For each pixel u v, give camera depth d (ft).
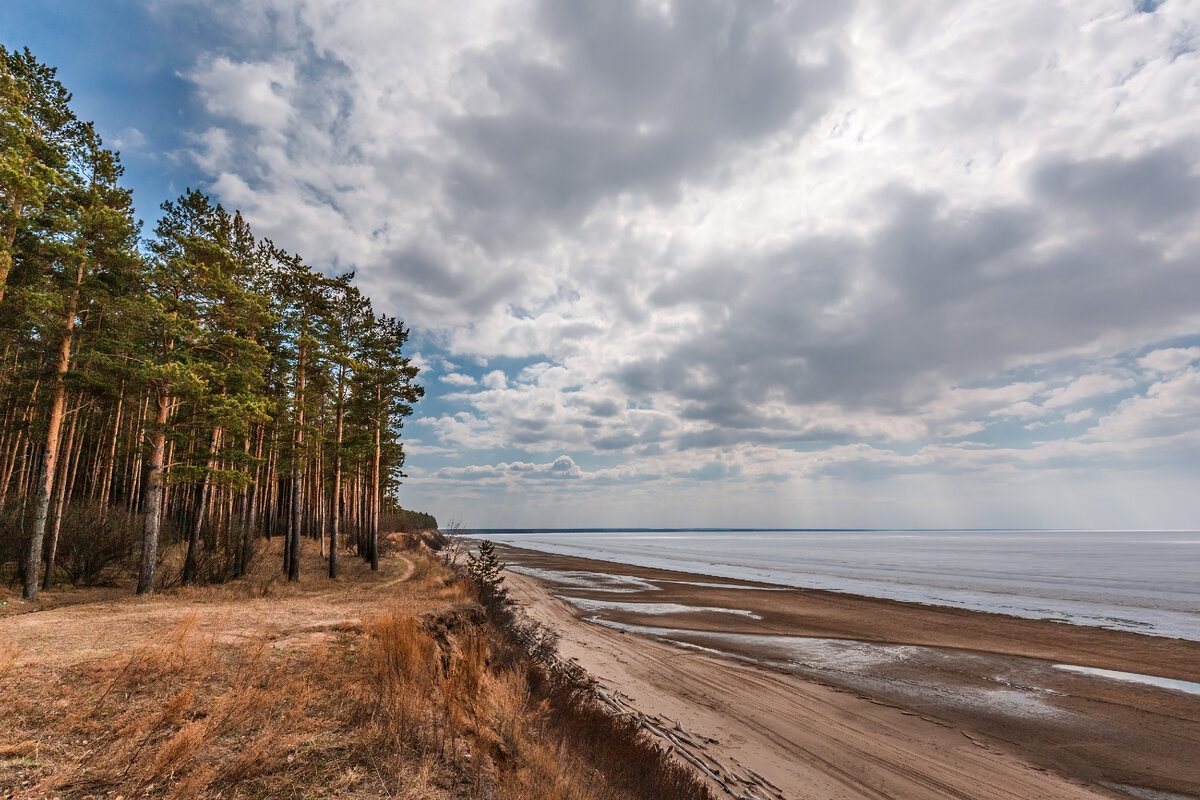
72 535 64.49
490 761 21.25
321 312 87.92
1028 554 340.59
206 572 69.67
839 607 114.52
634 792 26.37
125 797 14.90
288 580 75.36
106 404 88.12
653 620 98.58
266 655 27.96
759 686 58.85
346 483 151.84
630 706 48.67
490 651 42.96
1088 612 109.19
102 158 61.77
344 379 92.48
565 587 147.02
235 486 74.49
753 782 36.32
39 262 52.85
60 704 20.11
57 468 93.76
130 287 57.82
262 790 16.25
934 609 112.27
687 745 41.45
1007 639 84.23
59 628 32.91
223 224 78.69
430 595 58.95
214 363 62.80
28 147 50.88
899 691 58.54
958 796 36.55
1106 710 53.42
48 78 58.23
